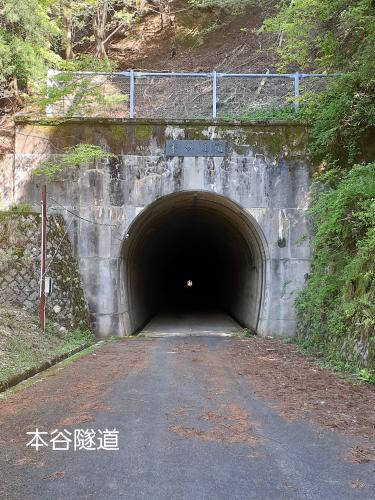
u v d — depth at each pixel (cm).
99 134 1333
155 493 381
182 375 827
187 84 1975
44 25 1769
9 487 393
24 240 1227
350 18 1138
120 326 1327
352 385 740
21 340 964
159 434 520
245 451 471
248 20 2594
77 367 894
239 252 1906
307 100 1324
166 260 2762
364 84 1128
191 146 1332
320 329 1059
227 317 2169
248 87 1847
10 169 1356
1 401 649
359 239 1005
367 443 494
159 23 2695
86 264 1321
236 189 1333
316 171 1324
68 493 381
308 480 406
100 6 2525
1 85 1908
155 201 1334
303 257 1326
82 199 1329
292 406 626
